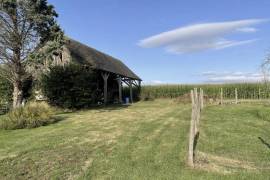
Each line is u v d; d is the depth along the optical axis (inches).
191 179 318.7
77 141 497.7
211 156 411.8
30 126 670.5
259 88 1614.2
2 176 342.6
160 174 334.0
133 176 329.1
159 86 1843.0
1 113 993.5
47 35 872.9
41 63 853.2
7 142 508.1
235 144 486.6
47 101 1035.3
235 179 321.4
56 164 378.0
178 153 416.2
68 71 1040.2
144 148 445.4
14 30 839.1
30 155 418.6
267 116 777.6
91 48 1566.2
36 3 837.8
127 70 1819.6
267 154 431.2
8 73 870.4
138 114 874.1
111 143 481.1
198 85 1811.0
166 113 893.2
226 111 921.5
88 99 1057.5
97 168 358.6
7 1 794.2
